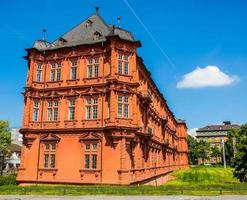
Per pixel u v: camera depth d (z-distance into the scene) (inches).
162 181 2436.0
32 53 1713.8
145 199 999.0
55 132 1599.4
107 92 1526.8
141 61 1734.7
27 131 1619.1
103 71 1573.6
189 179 2449.6
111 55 1524.4
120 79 1519.4
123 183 1395.2
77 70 1636.3
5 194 1163.3
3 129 3083.2
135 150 1627.7
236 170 1815.9
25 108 1656.0
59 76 1680.6
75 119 1576.0
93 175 1465.3
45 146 1615.4
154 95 2336.4
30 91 1668.3
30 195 1133.1
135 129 1478.8
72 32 1815.9
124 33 1592.0
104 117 1515.7
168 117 3181.6
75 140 1553.9
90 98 1577.3
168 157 2960.1
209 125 6840.6
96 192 1168.8
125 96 1523.1
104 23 1772.9
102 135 1497.3
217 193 1165.1
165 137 2748.5
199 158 5792.3
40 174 1577.3
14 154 3767.2
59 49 1690.5
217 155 5502.0
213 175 2516.0
